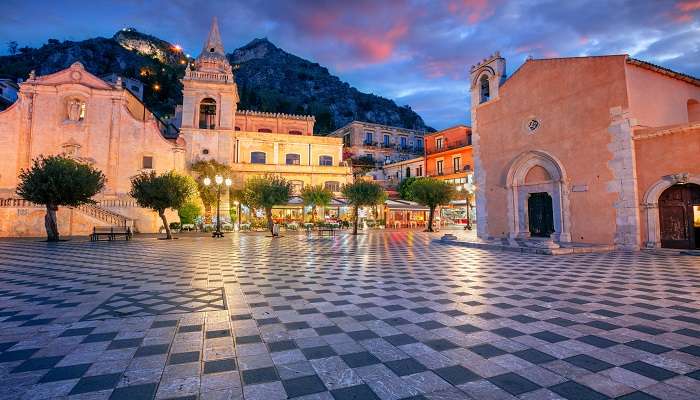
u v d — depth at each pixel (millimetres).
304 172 41875
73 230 25141
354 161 58625
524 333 4547
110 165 32281
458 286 7547
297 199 38094
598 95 15805
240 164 39344
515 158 19219
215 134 37625
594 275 8781
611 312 5484
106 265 10992
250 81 147875
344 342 4266
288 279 8492
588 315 5328
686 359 3709
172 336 4469
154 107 82688
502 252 14383
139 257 13070
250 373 3414
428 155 52188
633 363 3617
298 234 28266
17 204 24500
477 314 5422
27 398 2900
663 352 3900
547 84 17906
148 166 33219
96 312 5578
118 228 21594
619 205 14898
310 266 10664
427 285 7676
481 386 3146
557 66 17469
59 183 20234
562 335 4465
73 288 7477
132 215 29469
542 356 3811
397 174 58750
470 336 4449
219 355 3859
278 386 3150
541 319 5141
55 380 3229
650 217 14305
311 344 4199
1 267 10586
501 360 3711
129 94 36719
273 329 4754
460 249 15828
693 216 13570
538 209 18422
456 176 46656
